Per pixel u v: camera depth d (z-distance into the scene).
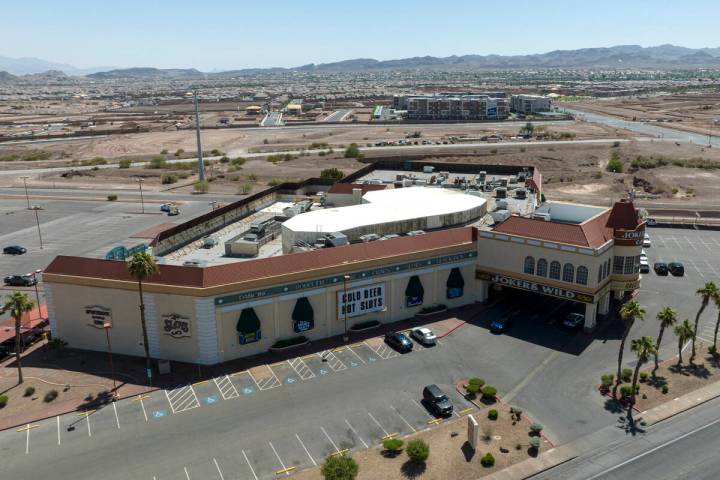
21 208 153.25
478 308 77.88
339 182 113.44
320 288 67.62
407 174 124.62
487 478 45.44
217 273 62.16
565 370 62.03
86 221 137.75
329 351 66.44
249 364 63.56
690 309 79.00
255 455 48.53
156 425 52.75
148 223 134.88
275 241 83.31
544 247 71.81
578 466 46.97
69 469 47.06
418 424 52.66
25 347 68.75
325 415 54.09
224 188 180.12
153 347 64.75
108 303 65.12
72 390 58.66
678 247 110.62
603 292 72.56
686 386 58.66
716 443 49.69
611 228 74.81
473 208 88.62
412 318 74.94
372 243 71.50
